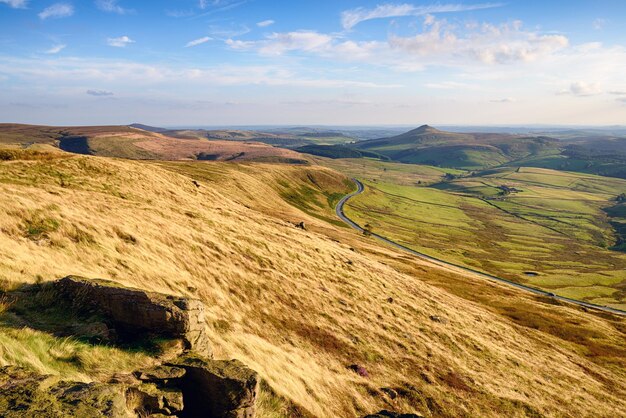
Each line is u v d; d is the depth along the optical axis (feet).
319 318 135.95
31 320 51.75
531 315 270.05
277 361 92.73
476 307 252.42
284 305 132.67
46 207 96.02
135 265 95.20
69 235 89.86
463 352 160.35
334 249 257.34
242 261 147.95
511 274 586.04
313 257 203.51
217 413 47.88
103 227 104.68
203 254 133.18
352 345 127.95
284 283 147.64
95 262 85.87
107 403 33.47
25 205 90.33
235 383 48.37
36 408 29.78
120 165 228.84
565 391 155.53
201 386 49.03
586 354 219.82
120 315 57.47
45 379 35.06
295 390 83.10
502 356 170.19
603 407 151.43
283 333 115.44
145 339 55.98
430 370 132.87
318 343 120.26
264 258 163.73
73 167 192.03
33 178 156.56
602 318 320.91
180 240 132.05
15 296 55.57
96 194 148.05
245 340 94.38
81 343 49.96
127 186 198.70
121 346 53.62
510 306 287.89
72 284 60.34
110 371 46.80
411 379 122.62
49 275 65.36
